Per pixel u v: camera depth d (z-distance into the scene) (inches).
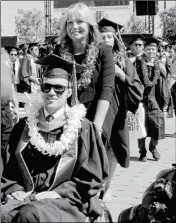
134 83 231.6
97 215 159.5
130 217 180.1
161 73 368.2
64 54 203.5
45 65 170.2
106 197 255.4
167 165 351.6
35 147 163.2
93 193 159.9
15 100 258.1
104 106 201.3
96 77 202.8
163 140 457.4
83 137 164.7
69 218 154.4
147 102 363.3
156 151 368.5
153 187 174.2
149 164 354.0
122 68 235.3
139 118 297.9
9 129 239.1
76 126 163.6
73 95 171.2
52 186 160.9
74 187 161.2
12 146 168.2
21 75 532.4
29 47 596.4
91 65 201.0
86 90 201.6
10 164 167.2
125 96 228.8
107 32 245.4
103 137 222.5
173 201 168.6
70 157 162.4
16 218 151.6
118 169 335.0
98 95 203.5
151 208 169.9
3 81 237.3
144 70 366.0
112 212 240.4
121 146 230.1
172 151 403.9
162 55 621.0
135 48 394.3
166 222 169.9
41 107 169.2
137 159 370.6
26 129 166.7
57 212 152.8
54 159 163.8
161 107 367.9
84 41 201.2
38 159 164.4
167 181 170.4
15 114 257.9
